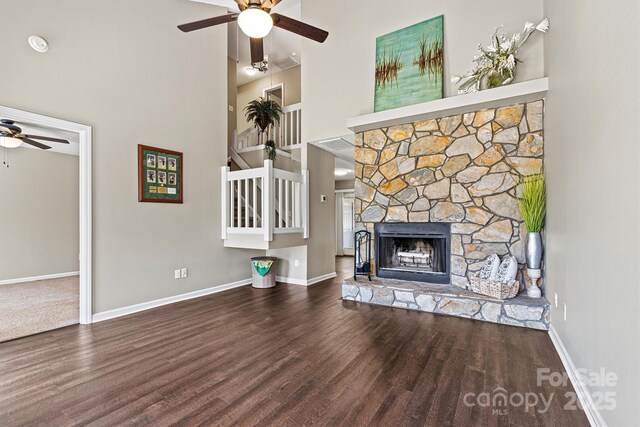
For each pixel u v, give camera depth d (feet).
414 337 9.54
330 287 16.71
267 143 18.54
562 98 8.18
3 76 9.33
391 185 14.03
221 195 16.21
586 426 5.47
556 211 9.00
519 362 7.85
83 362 8.09
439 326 10.44
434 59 13.05
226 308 12.91
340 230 32.12
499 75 11.33
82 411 6.04
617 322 4.54
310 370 7.57
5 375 7.43
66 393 6.65
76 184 22.25
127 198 12.26
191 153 14.73
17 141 14.61
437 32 13.07
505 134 11.62
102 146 11.53
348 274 20.74
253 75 26.32
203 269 15.25
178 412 5.98
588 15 5.95
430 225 13.26
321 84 16.31
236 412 5.97
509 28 11.78
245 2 7.71
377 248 14.49
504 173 11.66
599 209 5.33
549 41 9.96
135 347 9.04
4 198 19.10
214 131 15.84
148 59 13.08
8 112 9.36
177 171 14.08
